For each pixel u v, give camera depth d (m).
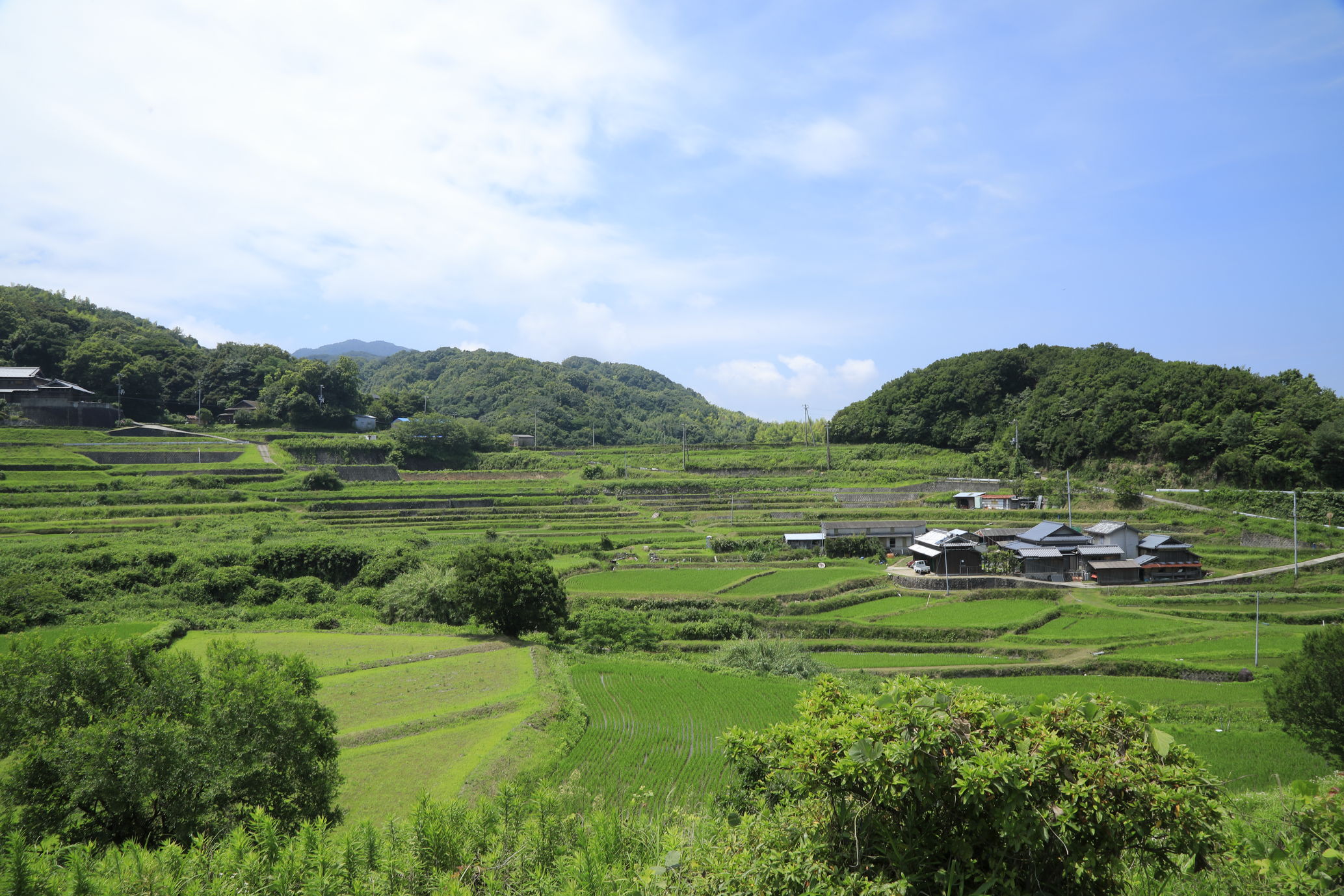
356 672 36.94
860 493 98.31
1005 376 128.12
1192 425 92.31
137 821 15.24
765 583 61.88
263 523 68.25
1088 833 5.51
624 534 81.19
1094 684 39.28
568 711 30.45
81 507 72.31
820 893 5.93
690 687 36.81
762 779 8.00
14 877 8.04
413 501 88.94
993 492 97.50
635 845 8.41
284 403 120.50
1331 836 5.93
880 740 5.91
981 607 55.78
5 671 15.95
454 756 25.34
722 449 130.75
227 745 15.95
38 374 103.31
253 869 8.60
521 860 8.46
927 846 5.92
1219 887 6.37
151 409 115.06
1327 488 77.94
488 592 45.22
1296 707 26.69
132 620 46.84
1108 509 86.88
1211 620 51.59
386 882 8.30
